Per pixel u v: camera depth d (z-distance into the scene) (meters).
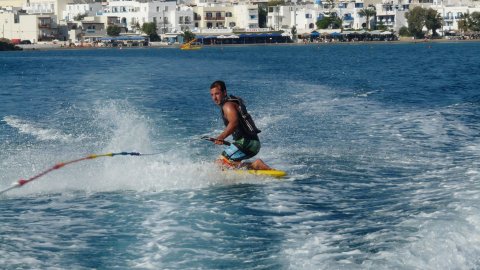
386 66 74.56
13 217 12.82
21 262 10.14
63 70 73.69
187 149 19.81
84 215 12.79
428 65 75.19
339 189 14.84
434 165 17.36
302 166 17.44
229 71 68.44
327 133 23.06
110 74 63.62
